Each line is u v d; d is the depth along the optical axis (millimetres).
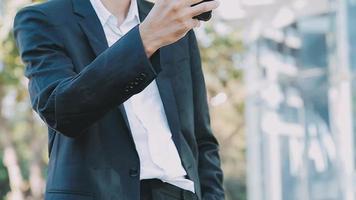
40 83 1695
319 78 7996
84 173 1679
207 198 1943
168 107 1829
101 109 1576
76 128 1621
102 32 1806
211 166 2000
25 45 1787
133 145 1727
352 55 7344
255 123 8727
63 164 1697
